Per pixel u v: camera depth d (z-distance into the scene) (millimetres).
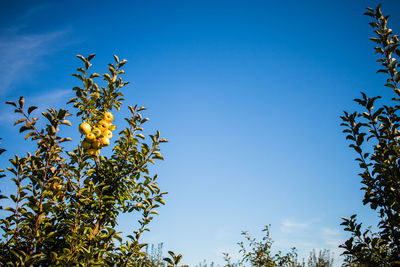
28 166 3354
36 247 3254
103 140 4059
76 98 4105
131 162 4387
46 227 3455
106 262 3654
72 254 3189
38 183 3236
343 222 3477
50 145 3207
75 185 3781
